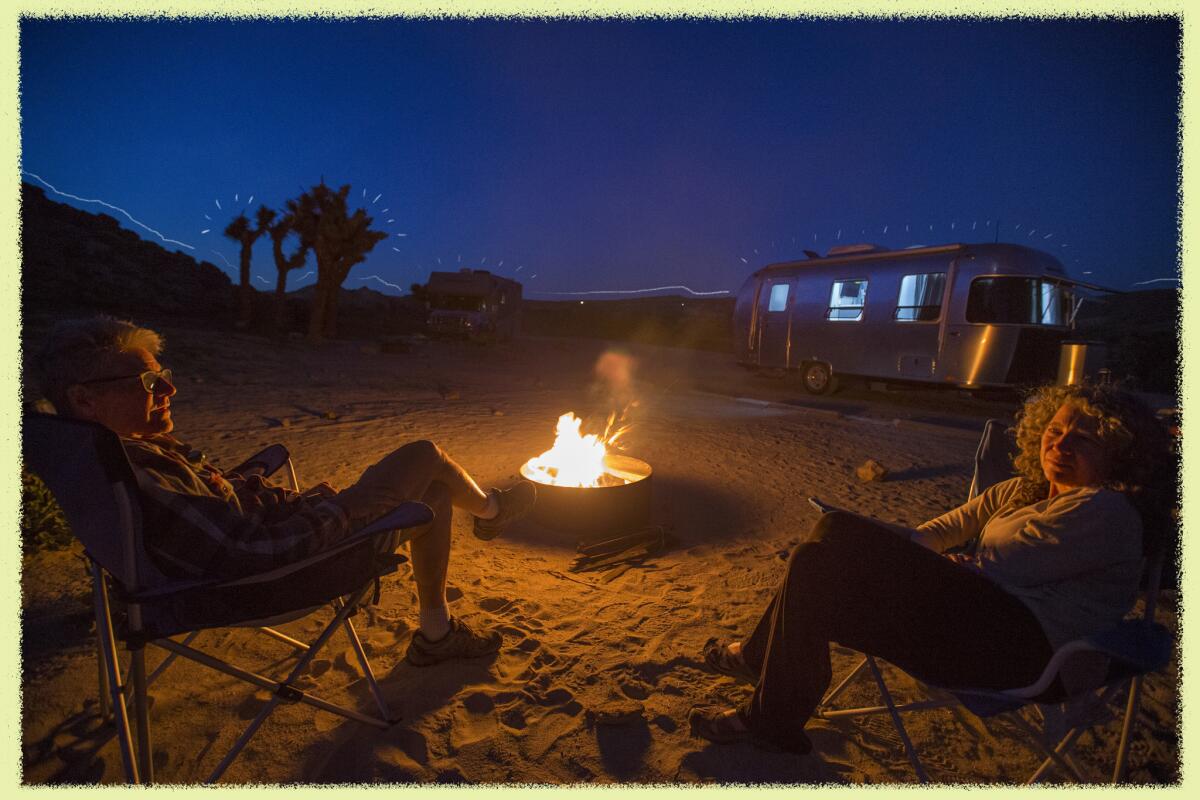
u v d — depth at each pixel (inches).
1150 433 72.2
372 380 448.5
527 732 89.7
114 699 68.9
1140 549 70.6
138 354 73.9
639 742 88.6
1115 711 99.0
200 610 71.7
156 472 69.1
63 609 114.1
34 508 133.3
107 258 918.4
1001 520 80.1
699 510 191.3
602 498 158.7
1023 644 72.6
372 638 112.0
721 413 374.3
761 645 92.1
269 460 105.8
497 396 403.5
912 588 75.7
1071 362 362.9
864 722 95.5
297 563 73.8
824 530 80.8
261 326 837.2
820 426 338.6
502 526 113.5
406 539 94.8
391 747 85.5
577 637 114.6
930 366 408.8
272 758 83.0
